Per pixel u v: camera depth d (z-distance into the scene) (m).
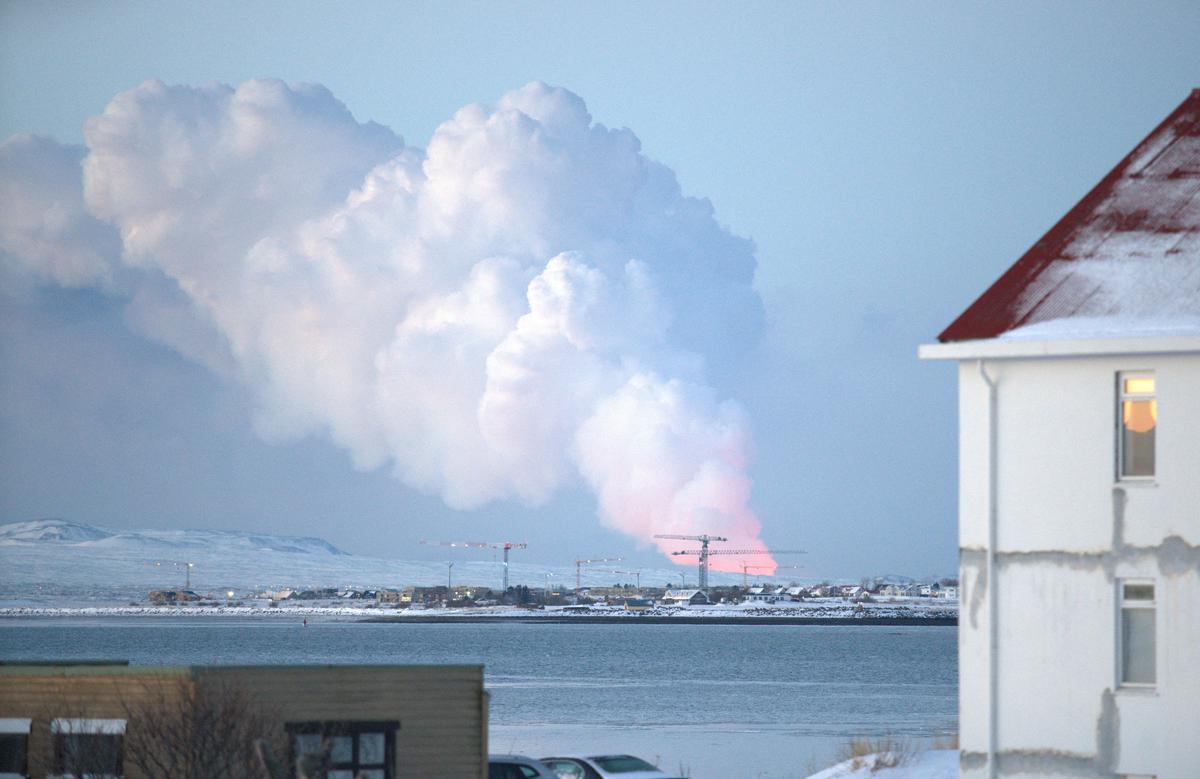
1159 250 137.38
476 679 139.75
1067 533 129.38
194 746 125.62
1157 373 127.06
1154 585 126.44
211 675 130.00
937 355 133.75
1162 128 149.50
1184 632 124.62
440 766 137.38
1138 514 126.94
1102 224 142.25
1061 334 131.00
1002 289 139.00
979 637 132.12
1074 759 127.94
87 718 131.50
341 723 133.62
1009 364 132.50
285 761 128.38
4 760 132.25
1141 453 128.38
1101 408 128.88
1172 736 124.56
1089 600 128.25
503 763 159.12
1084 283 136.25
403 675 137.00
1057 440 130.25
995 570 131.75
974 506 133.00
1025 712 129.88
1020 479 131.38
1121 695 126.56
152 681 130.88
